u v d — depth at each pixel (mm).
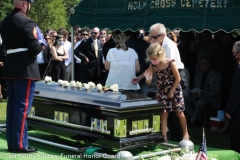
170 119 6012
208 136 7117
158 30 5414
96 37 9008
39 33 4727
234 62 7660
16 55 4617
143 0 6637
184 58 8141
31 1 4789
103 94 4691
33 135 5805
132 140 4453
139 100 4590
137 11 6699
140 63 6695
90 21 7293
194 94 7668
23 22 4586
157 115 4742
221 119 7395
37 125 5305
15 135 4668
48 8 41625
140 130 4559
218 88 7520
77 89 5066
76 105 4758
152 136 4684
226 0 5785
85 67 8984
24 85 4633
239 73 5188
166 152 4691
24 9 4742
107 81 6027
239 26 5625
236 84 5199
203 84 7668
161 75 5223
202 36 7891
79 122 4777
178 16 6148
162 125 5273
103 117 4500
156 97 5340
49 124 5168
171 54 5430
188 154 4367
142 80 6648
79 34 10961
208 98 7543
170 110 5270
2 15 36625
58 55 9742
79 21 7469
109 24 7020
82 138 4707
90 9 7336
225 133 7324
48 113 5191
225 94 7840
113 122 4402
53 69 9789
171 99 5281
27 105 4676
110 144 4418
